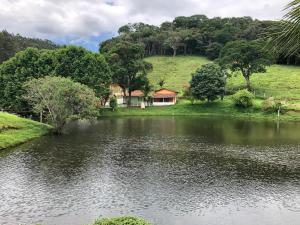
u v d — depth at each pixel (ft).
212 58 610.65
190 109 385.09
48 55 328.29
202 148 180.45
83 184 116.78
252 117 345.10
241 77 484.33
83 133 233.35
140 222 54.03
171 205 98.27
